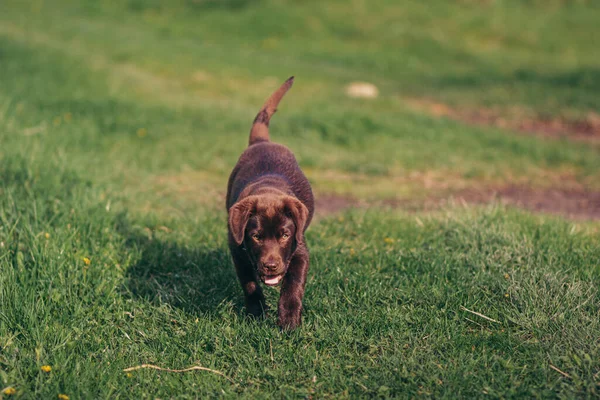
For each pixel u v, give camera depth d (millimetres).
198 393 3338
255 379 3471
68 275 4281
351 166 8781
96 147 8695
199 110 11289
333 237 5676
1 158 6367
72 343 3654
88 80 12305
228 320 4047
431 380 3352
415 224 5828
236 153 9062
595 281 4379
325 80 15445
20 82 11438
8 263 4266
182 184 7719
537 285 4266
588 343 3600
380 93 14570
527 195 8055
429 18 21609
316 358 3613
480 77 16406
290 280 3930
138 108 10859
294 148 9516
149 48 16891
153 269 4938
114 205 5859
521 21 21688
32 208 5258
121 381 3395
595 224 6191
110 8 23422
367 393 3326
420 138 10438
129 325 3971
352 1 22578
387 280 4570
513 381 3320
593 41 20562
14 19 20125
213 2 23422
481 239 5117
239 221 3660
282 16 21594
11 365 3447
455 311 4043
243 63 16297
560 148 10133
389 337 3834
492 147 10164
